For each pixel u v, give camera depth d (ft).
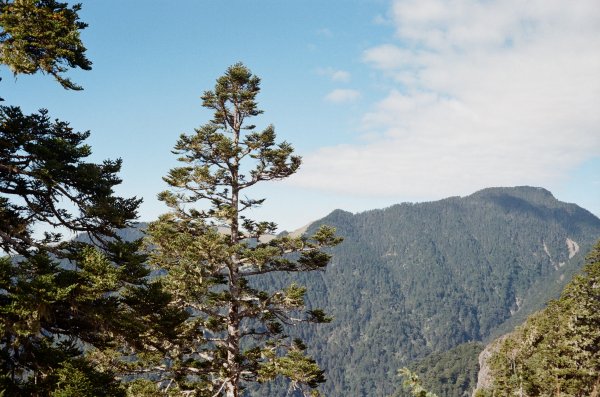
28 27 34.40
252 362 75.15
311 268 79.77
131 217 39.63
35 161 36.94
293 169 82.17
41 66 35.32
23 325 31.32
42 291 30.60
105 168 39.86
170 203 77.97
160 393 69.77
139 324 37.81
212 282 75.51
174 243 71.10
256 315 77.25
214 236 68.08
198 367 73.56
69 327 38.06
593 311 183.83
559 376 161.68
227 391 74.23
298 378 69.10
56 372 33.88
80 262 35.29
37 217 38.83
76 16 37.42
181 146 80.33
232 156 78.54
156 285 38.75
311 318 77.36
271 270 79.71
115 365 67.36
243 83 84.38
